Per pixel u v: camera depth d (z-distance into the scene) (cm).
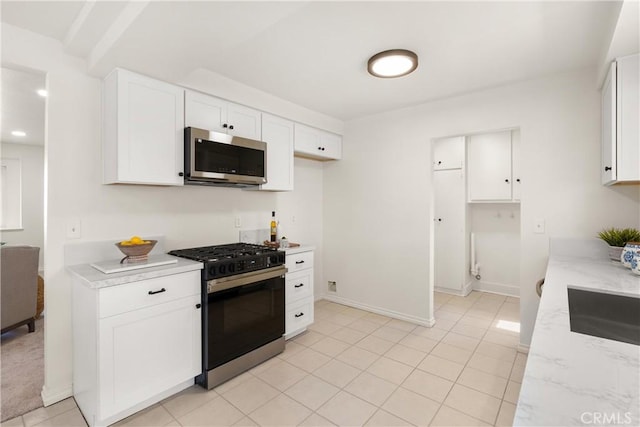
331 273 407
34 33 189
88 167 211
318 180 408
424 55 217
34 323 308
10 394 205
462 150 419
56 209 198
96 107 213
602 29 182
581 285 156
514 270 427
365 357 257
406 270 337
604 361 80
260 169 273
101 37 182
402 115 336
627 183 204
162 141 215
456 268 429
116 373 172
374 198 362
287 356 259
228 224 301
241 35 164
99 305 165
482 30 185
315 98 303
